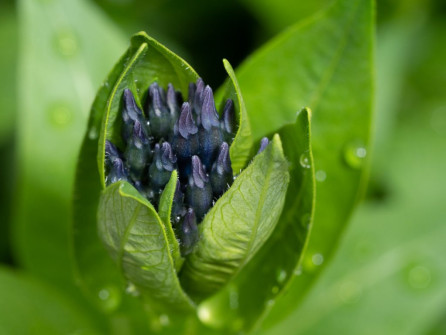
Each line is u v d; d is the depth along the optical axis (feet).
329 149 0.73
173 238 0.64
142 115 0.64
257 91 0.72
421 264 0.82
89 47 0.79
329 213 0.74
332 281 0.82
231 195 0.63
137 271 0.66
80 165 0.67
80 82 0.79
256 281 0.71
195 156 0.64
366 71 0.72
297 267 0.69
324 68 0.72
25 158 0.78
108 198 0.63
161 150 0.63
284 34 0.72
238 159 0.65
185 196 0.64
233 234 0.65
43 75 0.78
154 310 0.71
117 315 0.74
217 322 0.73
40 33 0.78
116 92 0.64
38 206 0.79
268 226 0.65
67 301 0.77
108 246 0.66
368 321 0.81
